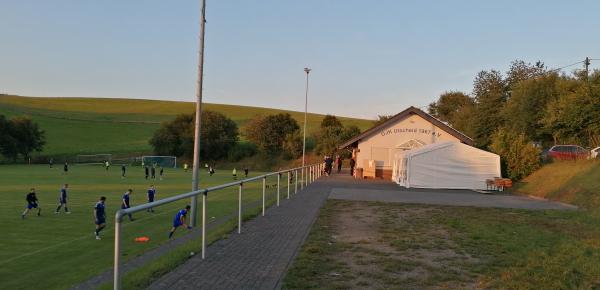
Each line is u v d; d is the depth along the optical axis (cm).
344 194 2181
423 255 891
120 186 3547
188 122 8988
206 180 4525
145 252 1201
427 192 2489
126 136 9944
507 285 687
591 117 3288
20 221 1814
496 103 6297
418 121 3666
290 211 1520
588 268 802
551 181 2525
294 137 8238
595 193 1992
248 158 8656
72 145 8931
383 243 1005
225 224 1261
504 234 1154
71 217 1917
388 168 3669
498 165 2781
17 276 1012
